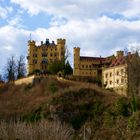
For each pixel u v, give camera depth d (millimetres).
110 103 121500
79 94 128875
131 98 117125
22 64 193125
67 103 123625
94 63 198750
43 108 122375
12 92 150125
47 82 146375
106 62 189625
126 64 156750
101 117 115875
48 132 48125
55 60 197625
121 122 108812
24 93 145625
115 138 103750
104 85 168875
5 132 48000
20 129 48219
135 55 151250
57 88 139875
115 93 137875
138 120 104375
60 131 48875
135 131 101688
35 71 178875
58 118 117562
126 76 153125
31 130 48031
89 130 104688
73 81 147500
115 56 192125
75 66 198750
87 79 171125
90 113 119500
